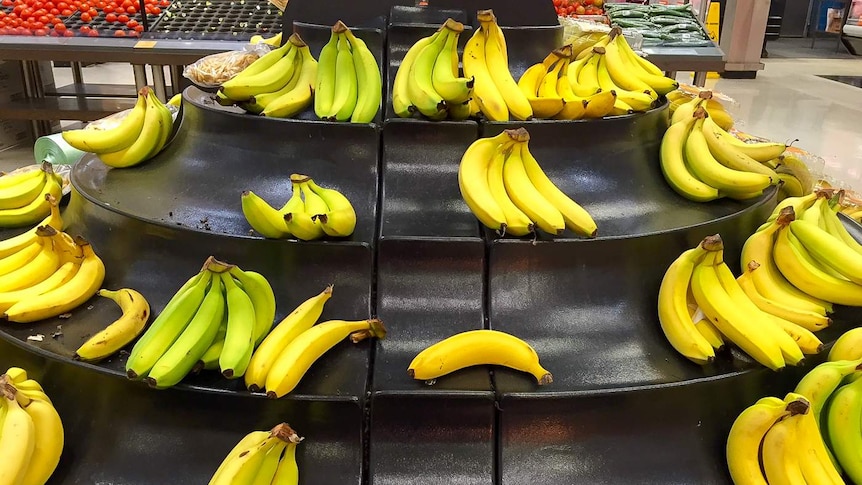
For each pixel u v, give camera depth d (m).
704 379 1.52
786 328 1.59
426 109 1.77
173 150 2.03
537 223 1.63
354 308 1.63
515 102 1.88
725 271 1.60
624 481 1.46
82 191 1.87
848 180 4.36
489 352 1.50
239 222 1.74
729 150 1.99
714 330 1.61
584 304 1.68
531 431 1.46
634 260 1.71
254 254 1.64
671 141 1.99
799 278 1.72
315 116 1.94
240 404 1.43
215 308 1.42
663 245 1.72
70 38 4.61
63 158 2.92
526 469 1.45
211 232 1.66
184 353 1.36
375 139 1.83
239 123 1.87
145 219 1.71
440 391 1.43
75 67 5.85
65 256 1.75
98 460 1.47
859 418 1.48
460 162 1.80
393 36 2.14
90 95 5.56
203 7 5.13
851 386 1.50
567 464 1.47
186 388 1.42
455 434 1.46
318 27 2.17
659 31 5.28
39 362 1.53
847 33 10.37
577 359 1.58
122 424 1.49
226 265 1.41
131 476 1.45
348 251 1.63
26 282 1.70
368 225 1.74
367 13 2.39
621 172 1.93
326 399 1.41
